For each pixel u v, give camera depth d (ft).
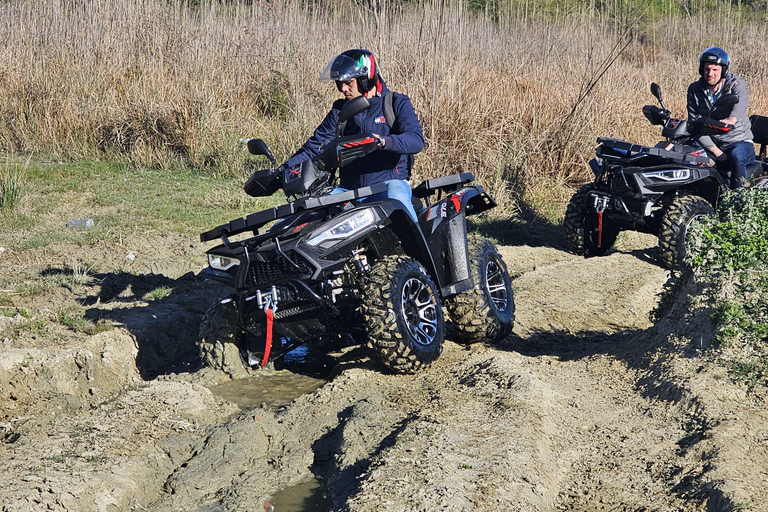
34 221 36.81
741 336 18.81
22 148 52.47
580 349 24.13
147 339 24.11
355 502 13.62
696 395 16.92
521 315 26.76
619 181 34.94
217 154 49.55
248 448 17.07
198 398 19.47
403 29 51.06
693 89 36.70
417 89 45.70
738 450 14.82
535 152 46.96
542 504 13.93
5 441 17.04
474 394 18.30
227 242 19.77
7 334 23.00
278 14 62.08
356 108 18.88
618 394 18.67
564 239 41.06
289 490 15.74
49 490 14.24
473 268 22.94
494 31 64.49
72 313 25.50
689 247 22.62
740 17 81.10
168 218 38.11
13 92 55.26
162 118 51.62
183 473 16.02
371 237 20.66
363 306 19.42
